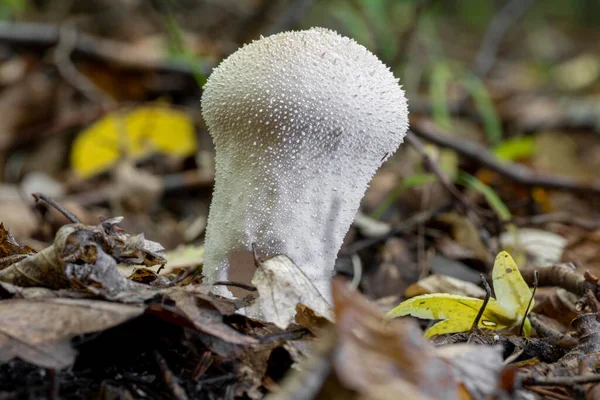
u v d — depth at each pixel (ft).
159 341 0.63
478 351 0.59
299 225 0.68
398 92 0.70
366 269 1.02
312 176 0.68
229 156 0.69
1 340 0.58
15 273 0.65
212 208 0.71
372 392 0.52
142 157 1.52
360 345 0.54
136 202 1.34
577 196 1.48
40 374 0.60
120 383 0.60
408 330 0.56
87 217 1.17
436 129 1.41
